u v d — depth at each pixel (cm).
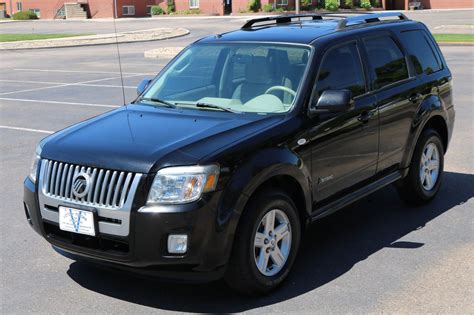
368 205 678
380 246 557
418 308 436
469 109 1211
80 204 435
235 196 426
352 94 552
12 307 453
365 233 591
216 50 581
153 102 557
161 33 3697
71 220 441
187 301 458
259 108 512
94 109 1346
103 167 430
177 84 573
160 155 425
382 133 584
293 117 492
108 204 425
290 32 578
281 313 434
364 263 519
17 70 2248
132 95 1538
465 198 692
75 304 457
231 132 460
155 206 412
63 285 489
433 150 671
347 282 483
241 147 441
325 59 535
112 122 504
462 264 511
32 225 484
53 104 1431
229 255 429
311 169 497
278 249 469
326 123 511
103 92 1609
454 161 848
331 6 5272
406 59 638
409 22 678
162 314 439
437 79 676
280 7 5231
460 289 464
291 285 480
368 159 570
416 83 639
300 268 512
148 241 414
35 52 2988
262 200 446
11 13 6381
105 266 444
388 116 589
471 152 893
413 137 629
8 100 1516
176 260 414
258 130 466
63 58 2658
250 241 439
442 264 512
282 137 471
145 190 416
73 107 1380
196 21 4859
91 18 5844
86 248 440
